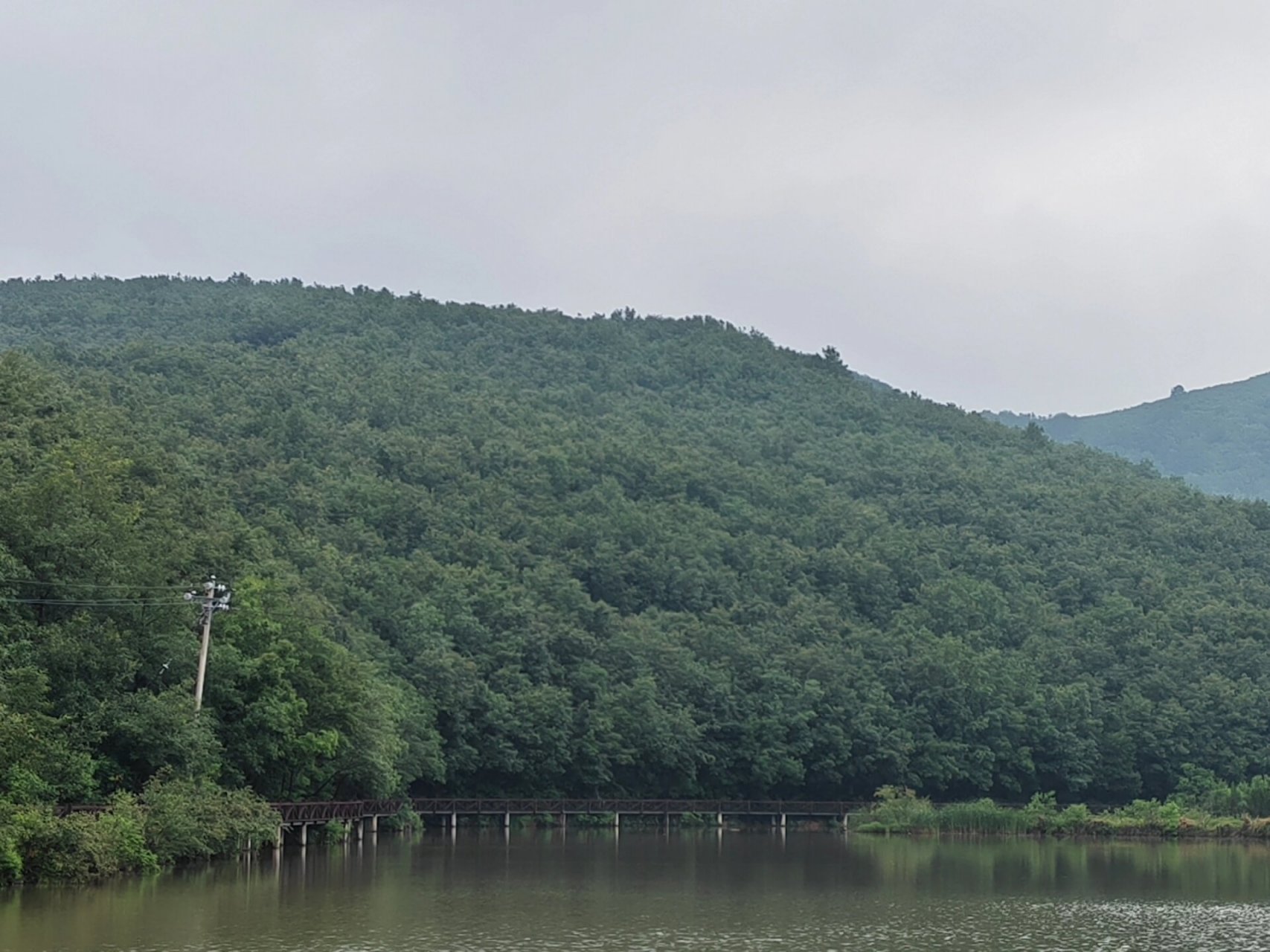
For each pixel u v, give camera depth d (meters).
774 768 155.62
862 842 124.75
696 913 64.62
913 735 164.12
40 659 74.38
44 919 55.44
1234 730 167.50
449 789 142.38
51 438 105.25
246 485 164.12
